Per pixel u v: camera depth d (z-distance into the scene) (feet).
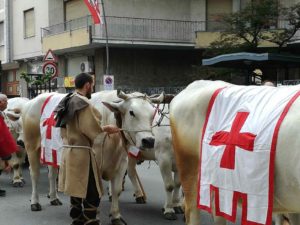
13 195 32.63
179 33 96.99
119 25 92.02
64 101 20.27
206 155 14.53
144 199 29.58
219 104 14.71
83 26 93.76
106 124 22.89
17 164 36.01
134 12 95.50
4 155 28.53
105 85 65.16
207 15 98.78
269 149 12.37
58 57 105.91
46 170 43.86
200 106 15.35
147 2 96.58
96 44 89.56
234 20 77.25
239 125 13.52
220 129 14.29
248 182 12.84
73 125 19.95
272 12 75.82
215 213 14.23
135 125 20.72
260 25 76.59
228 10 96.63
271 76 63.00
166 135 24.72
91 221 20.25
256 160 12.64
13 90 128.06
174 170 25.84
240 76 74.90
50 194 29.32
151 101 22.67
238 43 78.07
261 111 13.12
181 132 15.84
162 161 24.94
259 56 46.37
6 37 124.36
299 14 76.18
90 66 97.91
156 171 41.88
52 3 106.22
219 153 13.92
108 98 23.34
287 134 12.10
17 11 121.29
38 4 112.37
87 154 19.98
